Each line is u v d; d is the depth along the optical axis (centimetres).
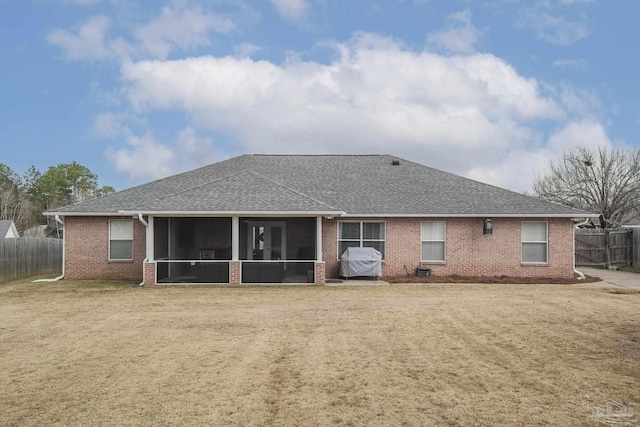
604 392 698
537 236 2141
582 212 2103
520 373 780
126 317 1244
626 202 3862
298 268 2217
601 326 1106
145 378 762
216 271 1912
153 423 600
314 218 2239
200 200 1917
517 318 1195
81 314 1291
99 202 2152
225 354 893
